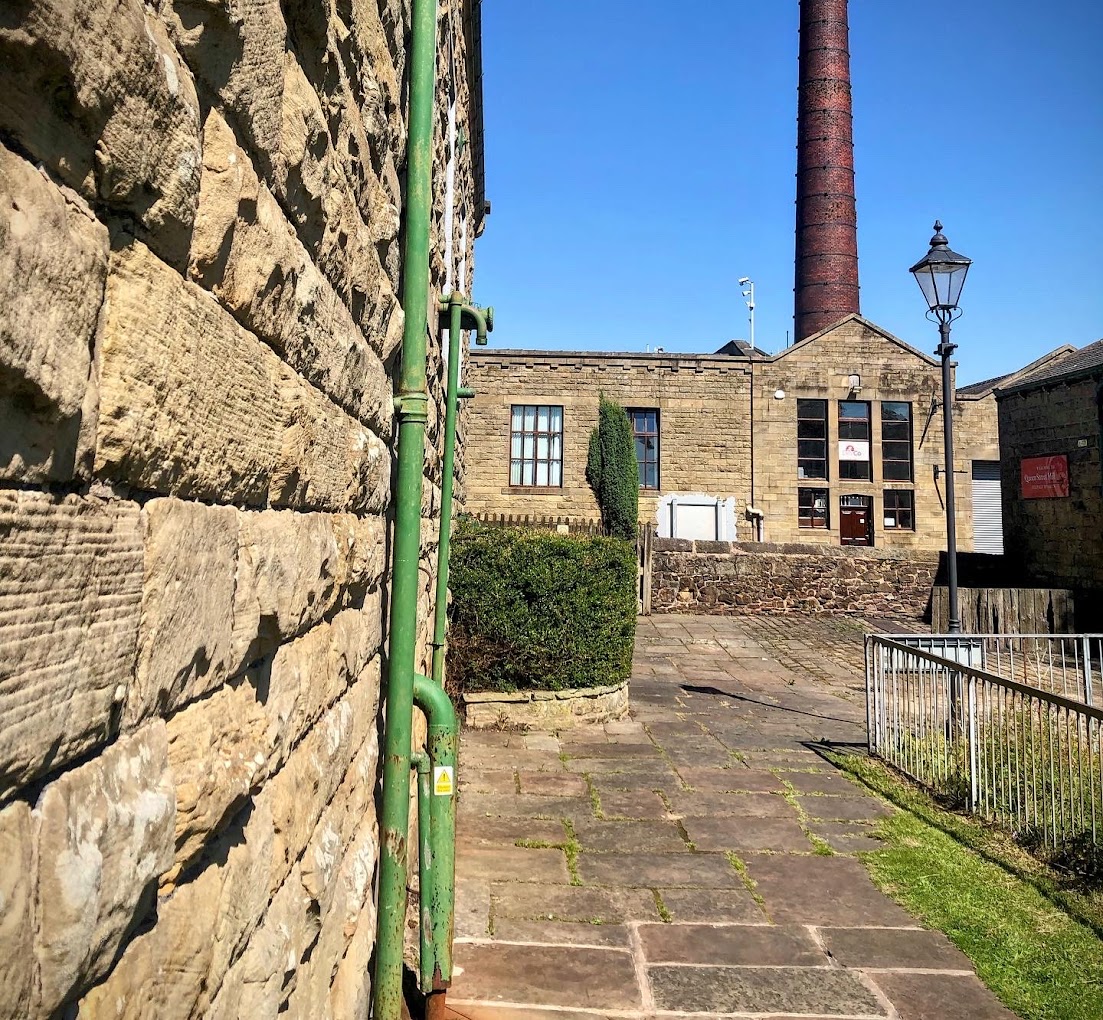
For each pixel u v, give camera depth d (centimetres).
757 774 628
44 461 81
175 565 111
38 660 79
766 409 2161
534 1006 320
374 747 265
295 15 159
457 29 679
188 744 116
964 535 2197
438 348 451
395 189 278
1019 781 515
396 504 275
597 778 606
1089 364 1620
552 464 2123
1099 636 812
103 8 87
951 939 381
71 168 86
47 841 79
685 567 1627
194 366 116
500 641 740
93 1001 89
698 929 387
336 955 202
